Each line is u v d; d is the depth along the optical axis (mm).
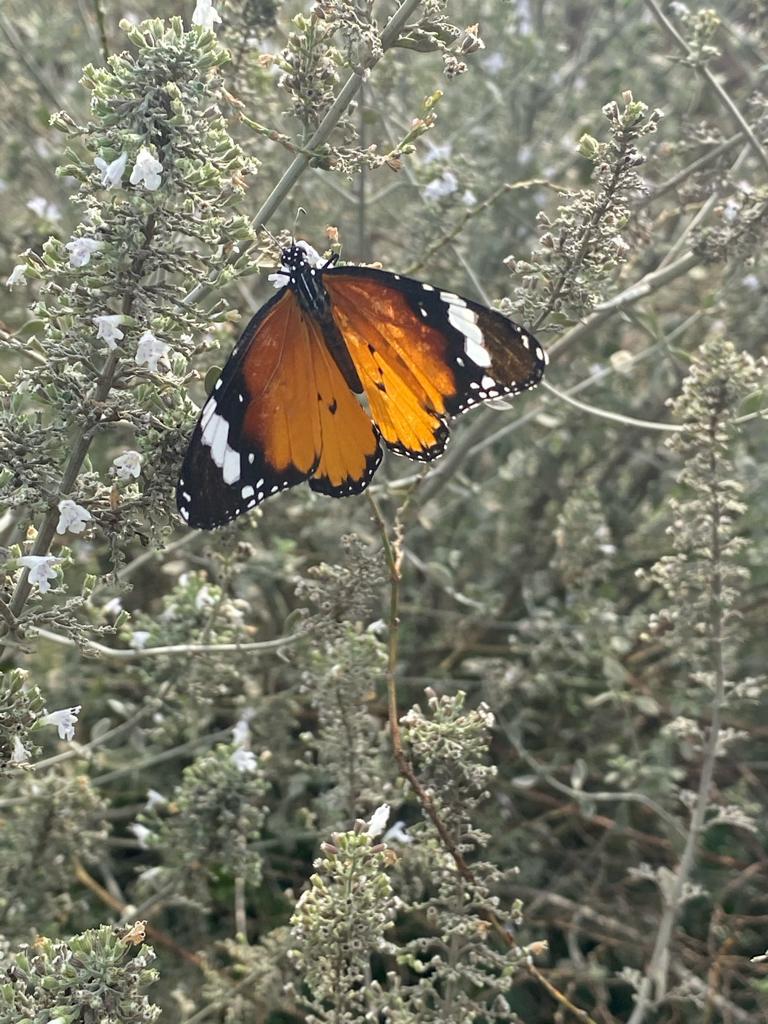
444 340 212
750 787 381
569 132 441
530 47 410
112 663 357
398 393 218
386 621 348
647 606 405
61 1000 187
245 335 203
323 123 216
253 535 384
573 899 357
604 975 315
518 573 397
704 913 347
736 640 293
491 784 355
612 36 436
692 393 262
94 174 189
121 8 436
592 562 355
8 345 198
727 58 447
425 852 233
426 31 218
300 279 212
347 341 215
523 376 210
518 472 390
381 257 417
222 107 287
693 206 318
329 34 218
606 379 386
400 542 250
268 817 343
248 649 272
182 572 363
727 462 264
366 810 268
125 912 297
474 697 378
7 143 376
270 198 218
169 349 193
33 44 391
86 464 202
